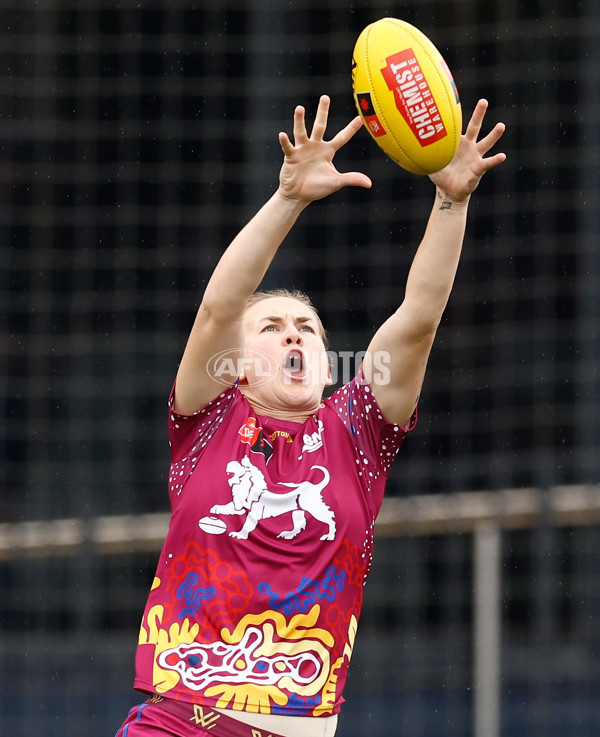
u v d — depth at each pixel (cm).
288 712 1144
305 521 1184
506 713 2759
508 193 3519
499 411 3488
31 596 3080
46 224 3497
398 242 3522
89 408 3447
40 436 3412
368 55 1203
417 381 1252
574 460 3384
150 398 3456
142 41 3531
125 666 2844
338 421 1249
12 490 3372
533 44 3469
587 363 3384
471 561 3078
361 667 2867
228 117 3550
